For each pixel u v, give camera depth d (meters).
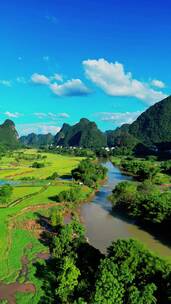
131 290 51.34
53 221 97.69
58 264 71.69
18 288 64.75
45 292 62.97
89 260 68.44
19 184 177.50
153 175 196.75
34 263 75.00
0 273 70.31
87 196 145.75
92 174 181.38
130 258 57.12
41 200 133.38
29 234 94.19
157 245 89.12
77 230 80.50
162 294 52.12
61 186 166.88
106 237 94.56
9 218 107.19
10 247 83.75
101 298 51.00
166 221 98.31
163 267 56.06
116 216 117.19
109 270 54.53
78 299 53.56
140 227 104.75
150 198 107.06
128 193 126.44
